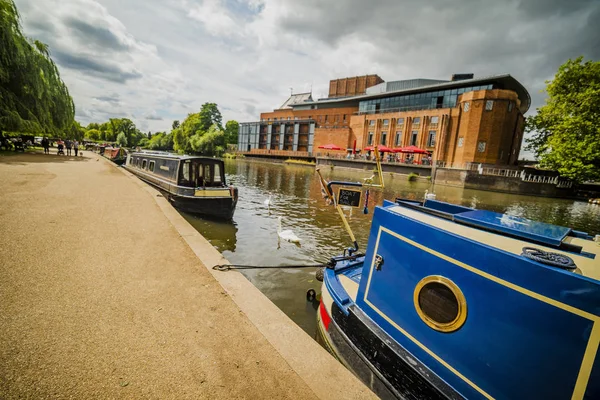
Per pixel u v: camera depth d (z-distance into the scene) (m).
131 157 20.92
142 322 3.07
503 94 35.94
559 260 1.99
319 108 67.62
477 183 31.89
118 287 3.79
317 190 22.94
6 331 2.69
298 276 6.88
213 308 3.48
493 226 2.86
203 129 81.31
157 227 6.91
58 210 7.56
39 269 4.07
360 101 57.06
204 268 4.70
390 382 2.97
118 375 2.29
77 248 5.03
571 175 26.45
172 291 3.83
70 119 30.41
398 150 39.22
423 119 43.75
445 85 42.34
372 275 3.45
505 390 2.13
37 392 2.05
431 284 2.74
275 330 3.13
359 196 5.12
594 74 25.44
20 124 21.09
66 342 2.62
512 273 2.12
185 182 12.12
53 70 27.61
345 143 56.47
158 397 2.12
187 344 2.77
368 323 3.35
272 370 2.53
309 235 10.51
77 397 2.05
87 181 13.29
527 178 30.64
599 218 17.84
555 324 1.88
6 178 11.91
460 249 2.47
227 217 12.09
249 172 38.09
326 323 4.14
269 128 73.12
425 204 4.12
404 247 3.04
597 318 1.69
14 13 20.95
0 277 3.72
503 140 37.06
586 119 25.52
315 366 2.62
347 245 9.52
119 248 5.25
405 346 2.97
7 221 6.14
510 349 2.12
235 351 2.74
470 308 2.39
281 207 15.68
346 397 2.29
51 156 26.95
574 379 1.79
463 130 39.25
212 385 2.29
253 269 7.20
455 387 2.49
